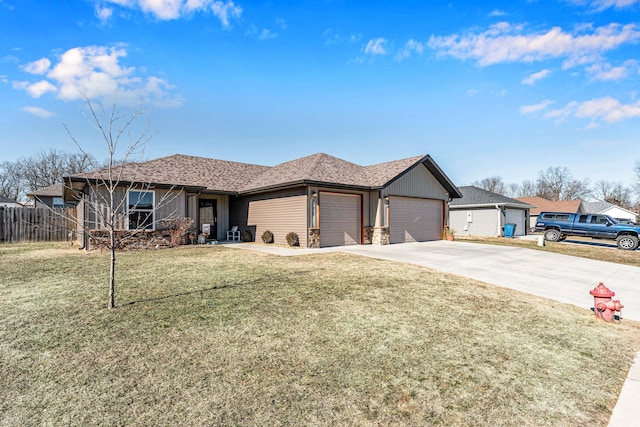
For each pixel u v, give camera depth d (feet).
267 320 14.93
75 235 57.00
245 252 38.06
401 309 17.08
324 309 16.67
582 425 8.20
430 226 58.85
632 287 25.18
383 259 33.01
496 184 227.61
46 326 13.83
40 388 9.18
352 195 48.85
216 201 56.24
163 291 19.62
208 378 9.87
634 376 10.85
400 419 8.20
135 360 10.94
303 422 7.97
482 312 17.12
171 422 7.82
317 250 40.34
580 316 17.37
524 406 8.94
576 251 48.91
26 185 132.87
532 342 13.44
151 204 43.47
